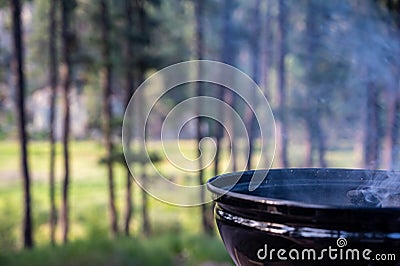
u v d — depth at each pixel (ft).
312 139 13.38
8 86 15.81
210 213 16.89
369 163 8.66
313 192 3.18
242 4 14.98
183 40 15.52
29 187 14.39
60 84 16.92
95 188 19.77
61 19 14.99
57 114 18.75
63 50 15.16
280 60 14.10
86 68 15.80
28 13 15.43
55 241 16.61
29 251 12.94
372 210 1.98
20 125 14.03
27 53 15.85
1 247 15.12
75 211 19.03
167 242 14.51
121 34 14.85
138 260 12.66
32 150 19.66
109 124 15.31
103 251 12.80
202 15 15.29
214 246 14.25
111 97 15.92
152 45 15.19
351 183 3.20
